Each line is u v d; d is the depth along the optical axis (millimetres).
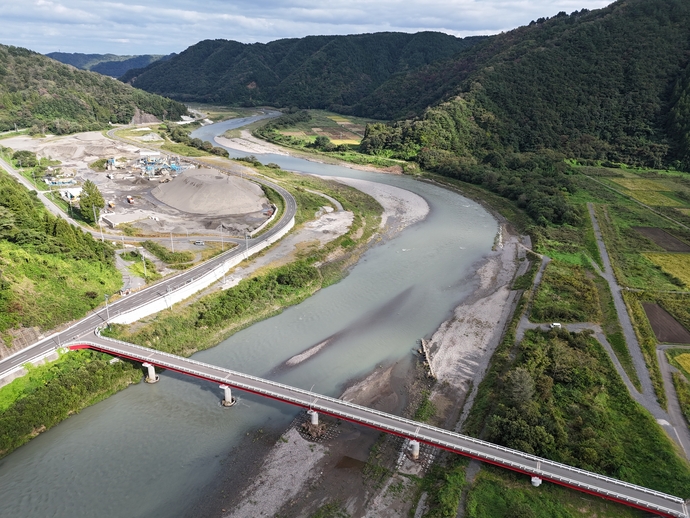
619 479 58219
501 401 71500
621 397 73375
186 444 65500
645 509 54188
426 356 87375
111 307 89375
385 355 88562
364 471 62000
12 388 68250
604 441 63312
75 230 110312
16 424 63625
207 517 54969
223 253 119250
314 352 88250
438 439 62812
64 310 84250
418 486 60125
